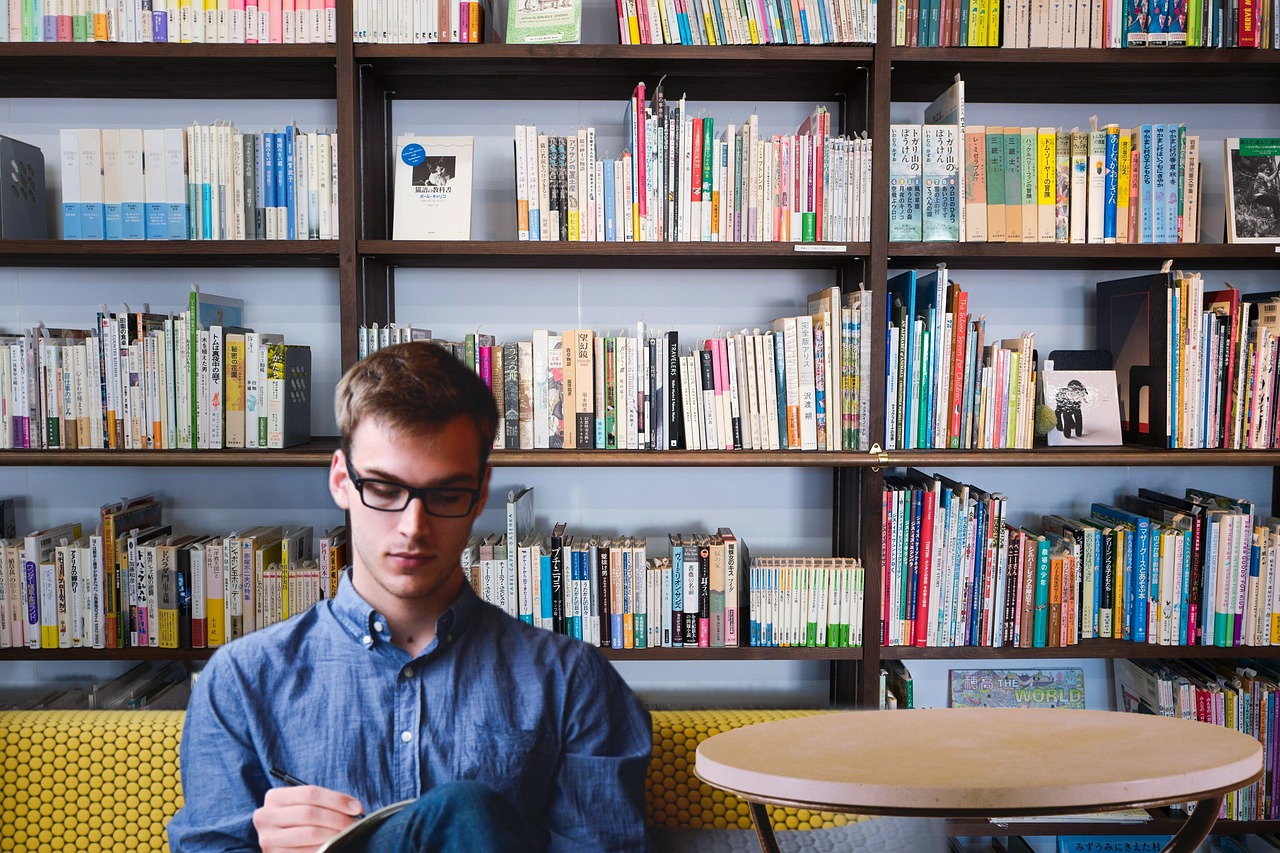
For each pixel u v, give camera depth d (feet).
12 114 7.14
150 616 6.43
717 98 7.19
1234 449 6.40
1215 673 6.82
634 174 6.39
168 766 3.96
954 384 6.48
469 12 6.15
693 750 4.01
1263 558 6.42
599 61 6.33
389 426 2.78
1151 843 6.75
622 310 7.39
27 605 6.41
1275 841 6.77
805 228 6.40
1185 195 6.47
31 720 4.05
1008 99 7.23
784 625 6.52
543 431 6.52
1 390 6.33
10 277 7.21
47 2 6.12
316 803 2.86
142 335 6.28
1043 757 2.86
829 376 6.43
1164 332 6.35
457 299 7.34
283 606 6.44
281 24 6.17
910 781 2.63
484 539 6.98
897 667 6.89
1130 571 6.57
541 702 3.13
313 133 6.82
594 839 3.09
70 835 3.96
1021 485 7.56
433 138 6.64
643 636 6.53
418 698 3.05
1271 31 6.25
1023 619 6.52
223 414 6.35
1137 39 6.22
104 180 6.39
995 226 6.44
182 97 7.15
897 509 6.51
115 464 6.21
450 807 2.55
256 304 7.29
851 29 6.17
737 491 7.53
